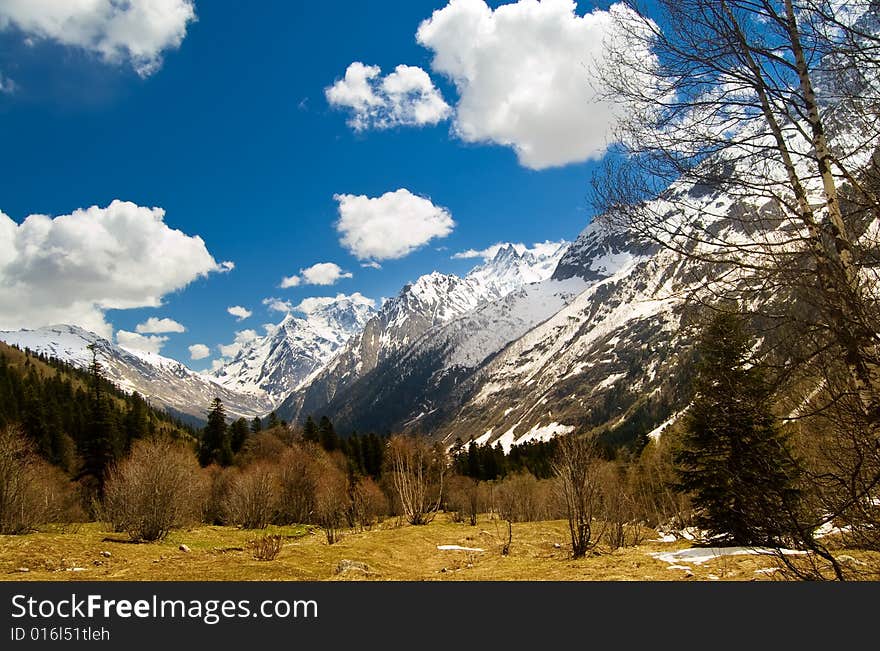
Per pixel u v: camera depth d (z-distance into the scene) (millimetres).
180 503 32250
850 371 5117
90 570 17000
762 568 13766
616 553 21359
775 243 5555
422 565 20875
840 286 5098
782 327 5469
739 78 6035
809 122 5680
